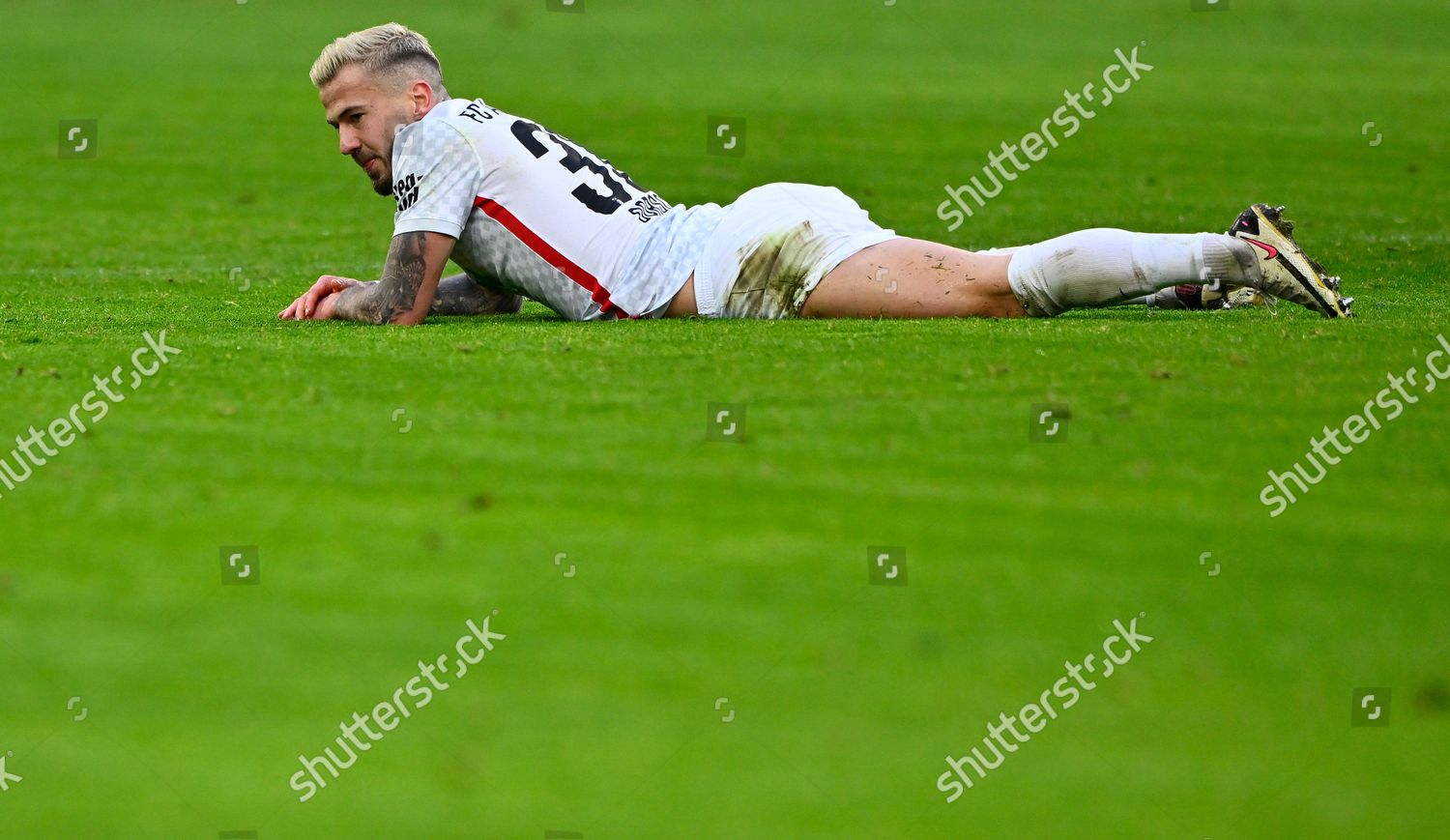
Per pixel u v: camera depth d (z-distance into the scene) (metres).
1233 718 14.27
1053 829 12.80
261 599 15.83
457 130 26.02
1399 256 34.62
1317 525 17.69
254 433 20.16
